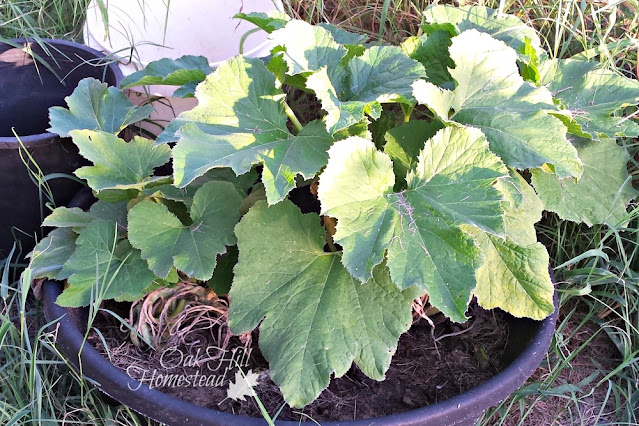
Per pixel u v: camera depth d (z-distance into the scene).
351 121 1.20
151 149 1.47
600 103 1.59
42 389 1.49
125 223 1.50
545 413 1.62
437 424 1.21
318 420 1.33
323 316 1.27
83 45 1.85
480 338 1.50
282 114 1.36
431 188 1.25
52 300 1.36
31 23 2.23
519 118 1.32
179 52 2.12
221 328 1.43
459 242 1.17
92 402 1.43
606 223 1.54
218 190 1.39
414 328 1.52
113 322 1.45
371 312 1.27
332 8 2.12
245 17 1.54
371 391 1.40
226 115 1.32
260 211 1.35
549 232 1.79
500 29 1.64
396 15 2.03
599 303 1.75
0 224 1.70
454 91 1.39
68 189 1.71
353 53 1.48
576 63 1.68
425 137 1.40
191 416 1.19
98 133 1.42
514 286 1.35
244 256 1.33
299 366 1.23
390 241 1.18
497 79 1.40
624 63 1.84
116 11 2.01
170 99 1.81
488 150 1.24
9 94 1.89
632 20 1.86
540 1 1.93
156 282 1.38
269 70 1.45
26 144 1.56
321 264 1.34
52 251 1.44
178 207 1.50
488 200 1.19
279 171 1.23
